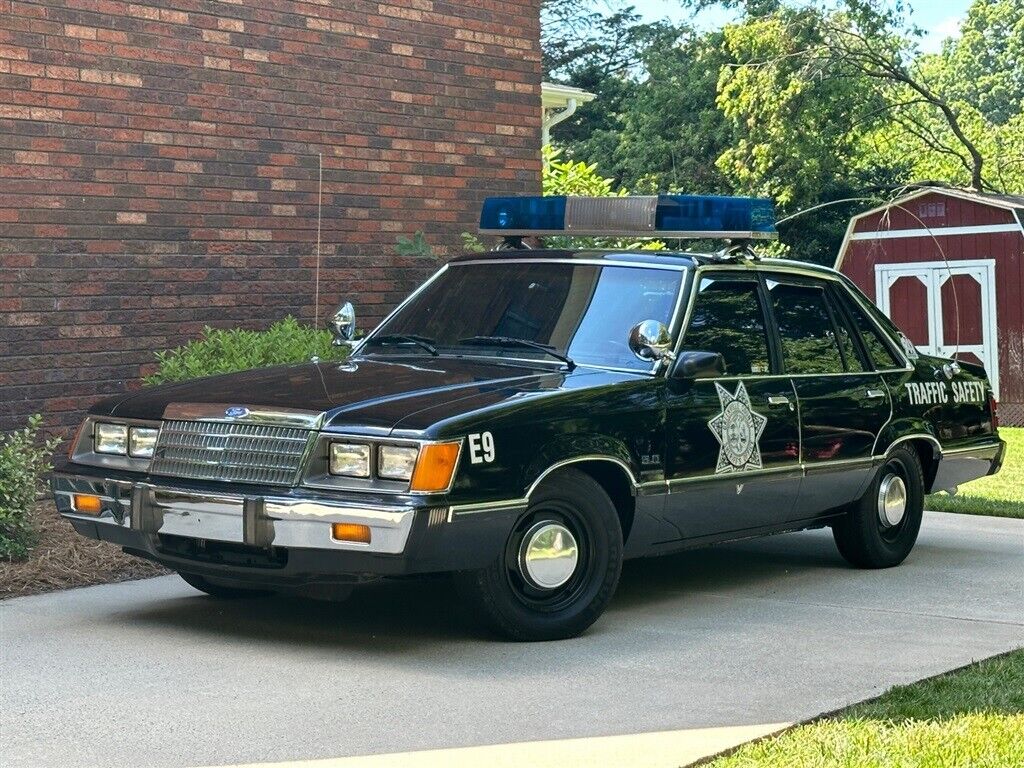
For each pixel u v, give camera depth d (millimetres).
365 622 6625
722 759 4527
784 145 30422
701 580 7891
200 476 6023
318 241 10953
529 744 4719
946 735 4773
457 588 6090
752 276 7434
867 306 8195
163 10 9922
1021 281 22734
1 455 7676
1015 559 8633
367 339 7395
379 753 4617
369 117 11297
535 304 7117
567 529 6250
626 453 6371
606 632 6480
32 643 6121
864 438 7852
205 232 10242
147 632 6348
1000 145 40250
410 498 5574
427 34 11672
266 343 9438
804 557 8695
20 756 4570
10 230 9180
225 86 10320
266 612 6832
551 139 46188
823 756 4539
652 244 13398
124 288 9773
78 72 9477
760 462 7105
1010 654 6031
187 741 4734
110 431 6449
